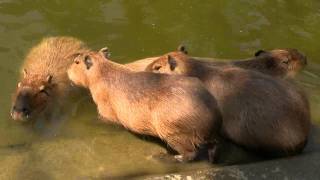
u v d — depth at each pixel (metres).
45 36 13.65
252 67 11.84
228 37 13.96
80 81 11.89
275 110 9.86
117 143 10.82
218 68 10.65
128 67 11.49
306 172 9.33
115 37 13.80
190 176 9.29
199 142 9.84
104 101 11.10
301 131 9.89
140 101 10.24
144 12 14.77
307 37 14.03
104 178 9.89
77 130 11.23
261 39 13.92
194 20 14.54
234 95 10.19
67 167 10.16
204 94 9.64
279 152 10.04
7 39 13.45
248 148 10.31
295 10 15.01
